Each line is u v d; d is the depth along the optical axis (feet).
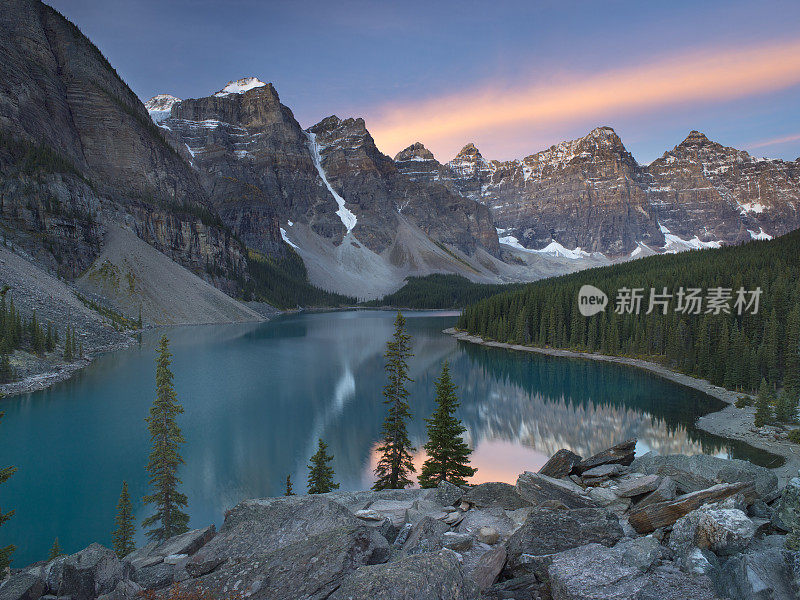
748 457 149.28
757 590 23.26
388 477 113.09
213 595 29.27
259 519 39.93
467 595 25.95
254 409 203.00
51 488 122.21
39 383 223.30
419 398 233.96
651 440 169.48
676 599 23.82
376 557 31.12
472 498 44.70
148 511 112.06
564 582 26.23
